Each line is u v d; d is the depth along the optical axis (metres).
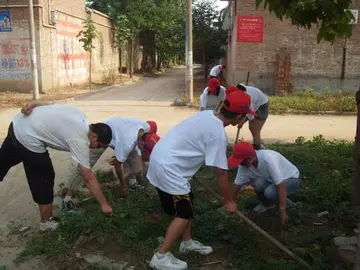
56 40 19.97
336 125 11.19
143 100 16.56
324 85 15.98
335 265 3.71
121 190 5.35
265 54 15.86
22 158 4.30
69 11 21.69
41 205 4.45
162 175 3.52
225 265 3.84
